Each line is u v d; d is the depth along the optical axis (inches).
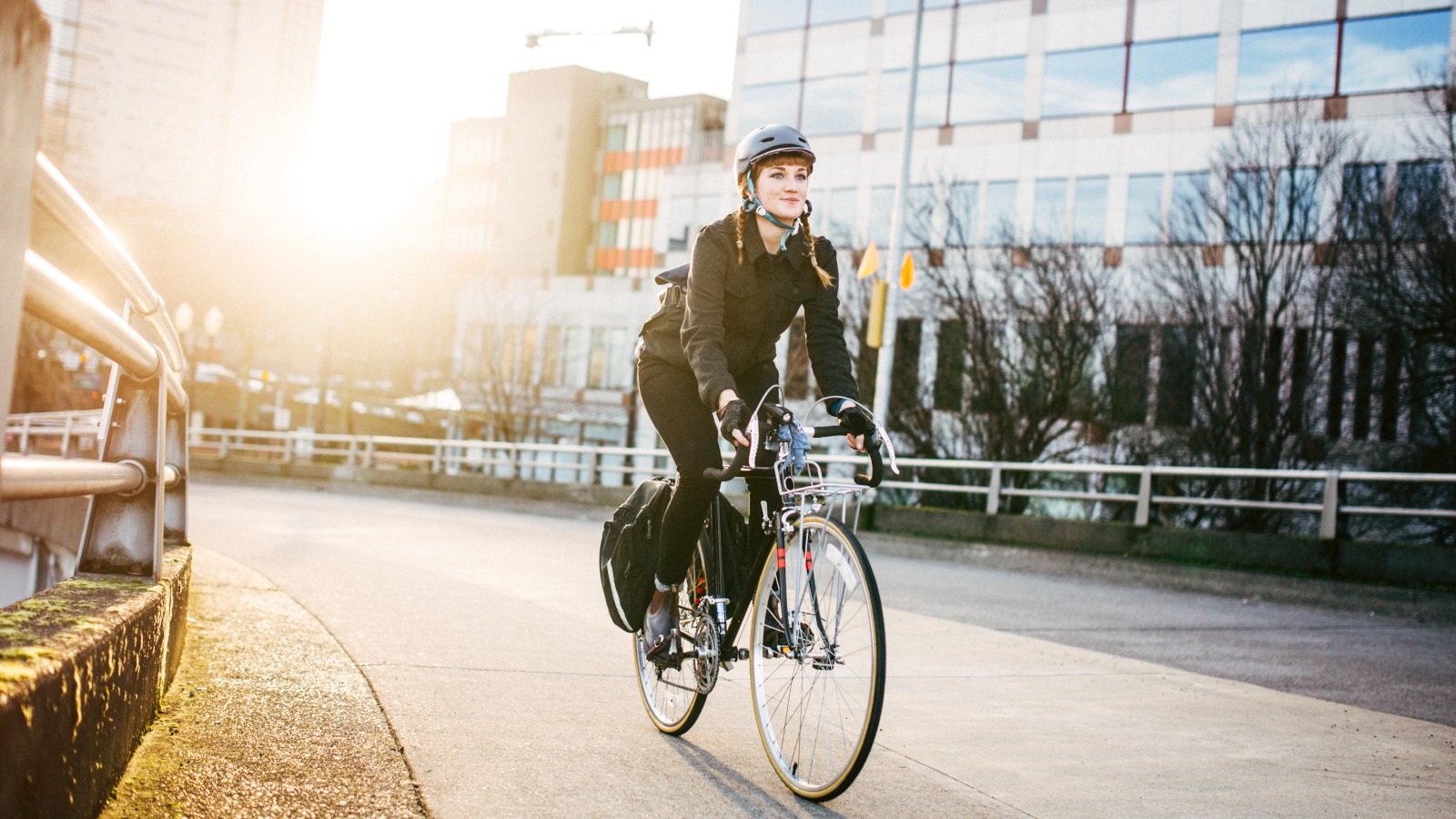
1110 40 1366.9
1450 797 144.2
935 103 1481.3
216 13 4131.4
